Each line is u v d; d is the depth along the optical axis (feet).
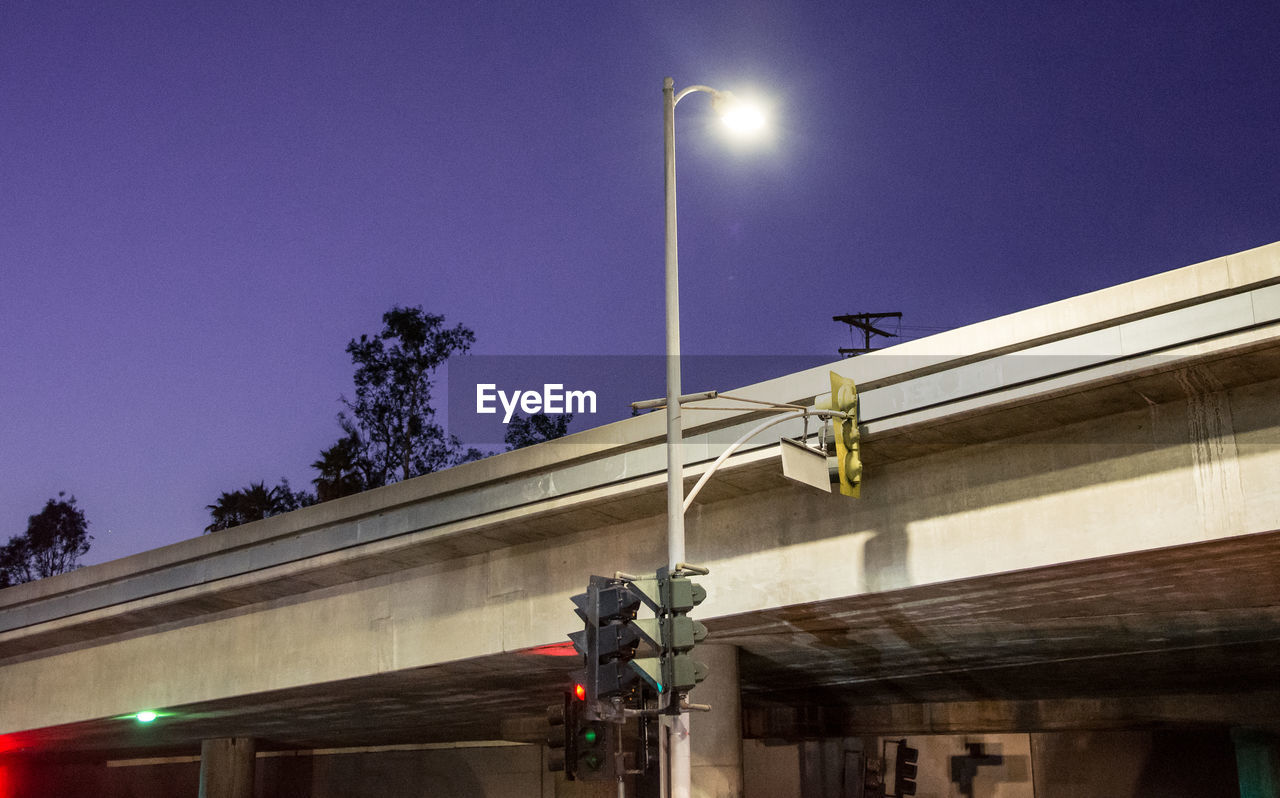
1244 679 114.52
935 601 65.92
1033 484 58.29
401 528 81.00
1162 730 142.10
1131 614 73.92
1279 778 131.95
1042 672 106.22
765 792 164.55
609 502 70.85
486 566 81.97
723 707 76.69
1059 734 150.82
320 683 90.84
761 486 67.72
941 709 139.03
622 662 45.52
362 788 171.94
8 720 117.91
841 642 82.23
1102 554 55.26
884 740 157.99
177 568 97.55
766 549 68.23
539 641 77.46
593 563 75.87
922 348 58.08
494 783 159.22
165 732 130.82
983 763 152.97
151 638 106.63
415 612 85.71
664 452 67.41
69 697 112.57
